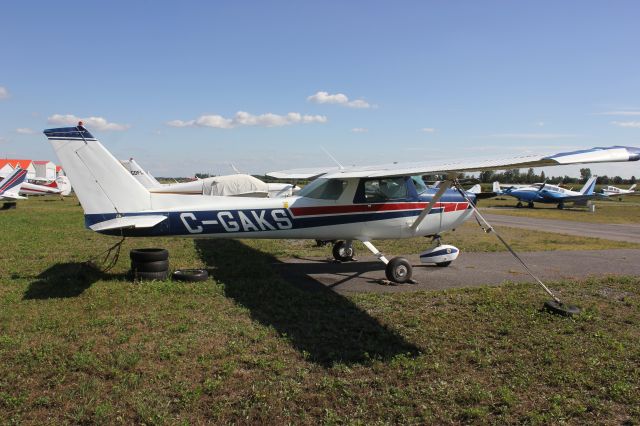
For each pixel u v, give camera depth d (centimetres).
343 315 561
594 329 514
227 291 666
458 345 461
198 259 941
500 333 497
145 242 1178
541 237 1451
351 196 799
